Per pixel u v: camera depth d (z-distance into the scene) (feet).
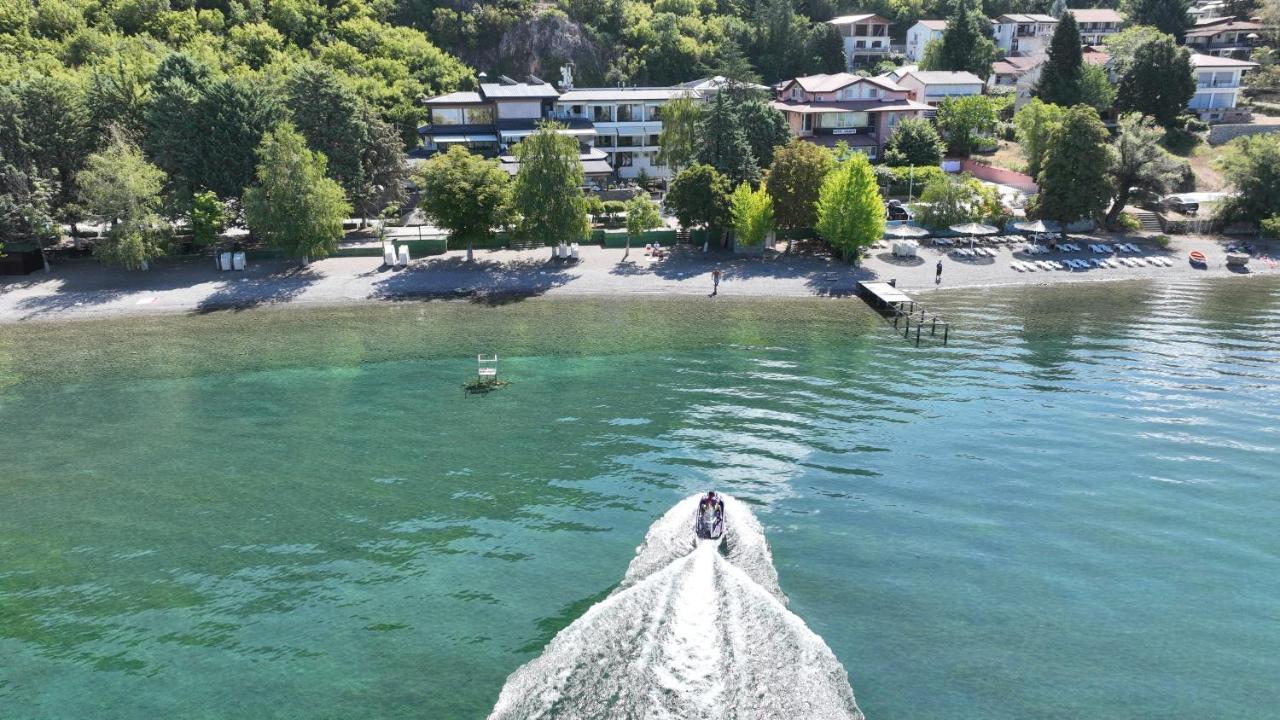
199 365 200.75
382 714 86.33
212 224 271.69
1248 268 294.46
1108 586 110.42
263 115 288.71
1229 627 101.86
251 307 247.50
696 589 95.09
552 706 83.87
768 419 166.61
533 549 118.52
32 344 216.13
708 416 168.14
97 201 253.24
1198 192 353.72
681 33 574.15
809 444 154.71
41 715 87.25
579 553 117.29
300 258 285.43
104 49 408.05
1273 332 224.53
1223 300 257.96
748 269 283.59
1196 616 103.96
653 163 378.12
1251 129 405.39
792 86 436.35
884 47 614.34
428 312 244.22
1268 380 187.52
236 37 455.63
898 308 245.65
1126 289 271.28
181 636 99.86
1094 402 175.63
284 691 89.97
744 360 203.00
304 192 267.59
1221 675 92.94
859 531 123.85
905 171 359.25
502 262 289.53
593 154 380.58
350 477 142.31
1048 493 136.36
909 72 465.47
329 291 260.62
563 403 175.52
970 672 92.84
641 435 158.92
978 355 207.00
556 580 110.52
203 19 472.85
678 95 392.88
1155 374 192.44
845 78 431.43
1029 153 367.04
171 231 274.16
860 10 655.35
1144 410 171.12
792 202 295.07
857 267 286.25
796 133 417.08
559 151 273.54
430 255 296.92
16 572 114.21
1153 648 97.71
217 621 102.63
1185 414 169.07
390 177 321.32
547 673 87.40
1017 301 257.14
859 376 191.93
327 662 94.58
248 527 125.90
